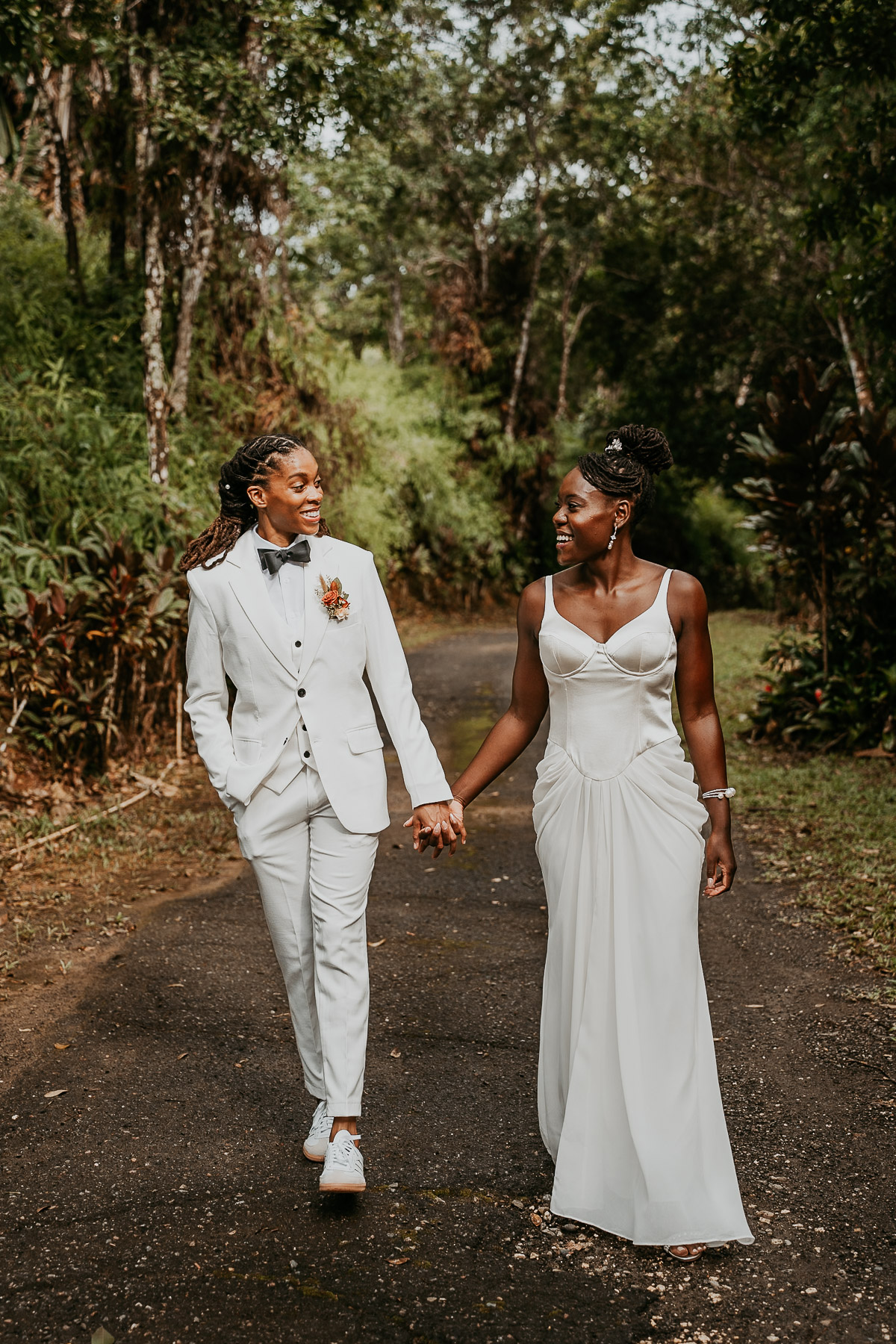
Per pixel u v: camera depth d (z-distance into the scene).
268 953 4.67
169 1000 4.16
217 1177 2.94
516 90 22.98
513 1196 2.84
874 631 9.00
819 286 21.00
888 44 8.18
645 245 26.17
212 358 12.99
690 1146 2.57
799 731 8.88
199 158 10.73
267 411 13.20
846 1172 2.95
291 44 10.09
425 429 23.16
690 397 25.86
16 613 7.11
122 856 6.11
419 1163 3.01
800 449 8.65
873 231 9.25
